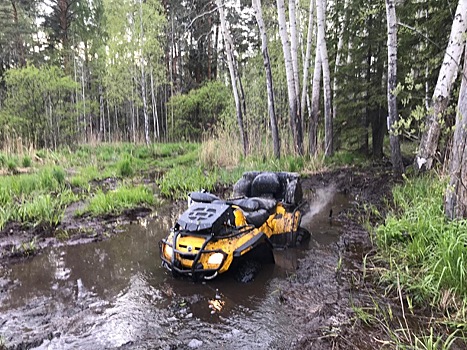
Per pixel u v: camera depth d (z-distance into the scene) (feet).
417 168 30.22
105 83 83.30
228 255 14.57
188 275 15.01
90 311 13.10
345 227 22.50
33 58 98.94
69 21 96.73
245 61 81.30
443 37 35.01
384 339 11.25
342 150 52.08
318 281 15.31
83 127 80.94
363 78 45.52
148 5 73.56
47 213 23.72
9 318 12.59
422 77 38.37
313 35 62.95
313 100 45.91
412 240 16.80
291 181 20.70
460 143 16.07
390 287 14.23
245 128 51.57
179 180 35.04
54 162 46.03
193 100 81.51
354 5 43.52
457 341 11.07
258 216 17.87
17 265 17.30
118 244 20.15
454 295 12.77
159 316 12.76
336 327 11.91
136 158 54.24
